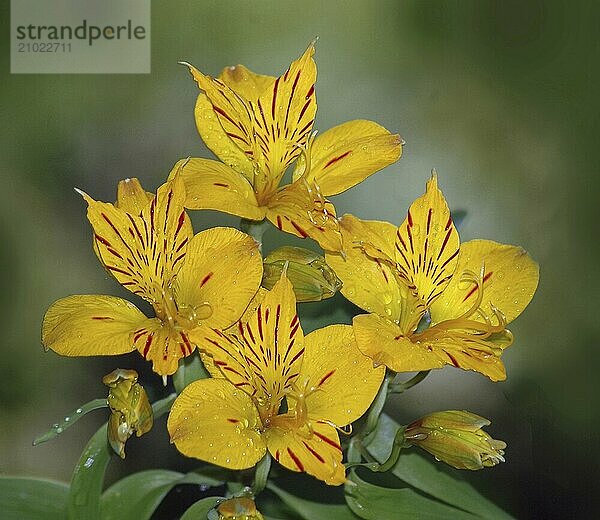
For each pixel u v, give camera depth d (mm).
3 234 757
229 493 588
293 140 603
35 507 583
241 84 612
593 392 737
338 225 588
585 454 709
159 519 623
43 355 731
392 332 574
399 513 582
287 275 584
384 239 589
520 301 596
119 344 565
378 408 585
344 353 572
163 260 576
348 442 594
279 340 570
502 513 590
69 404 723
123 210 583
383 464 583
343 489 595
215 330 568
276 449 562
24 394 725
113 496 586
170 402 580
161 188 575
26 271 751
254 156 599
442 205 588
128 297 736
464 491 594
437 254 591
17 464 716
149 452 682
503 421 694
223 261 571
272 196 600
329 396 570
